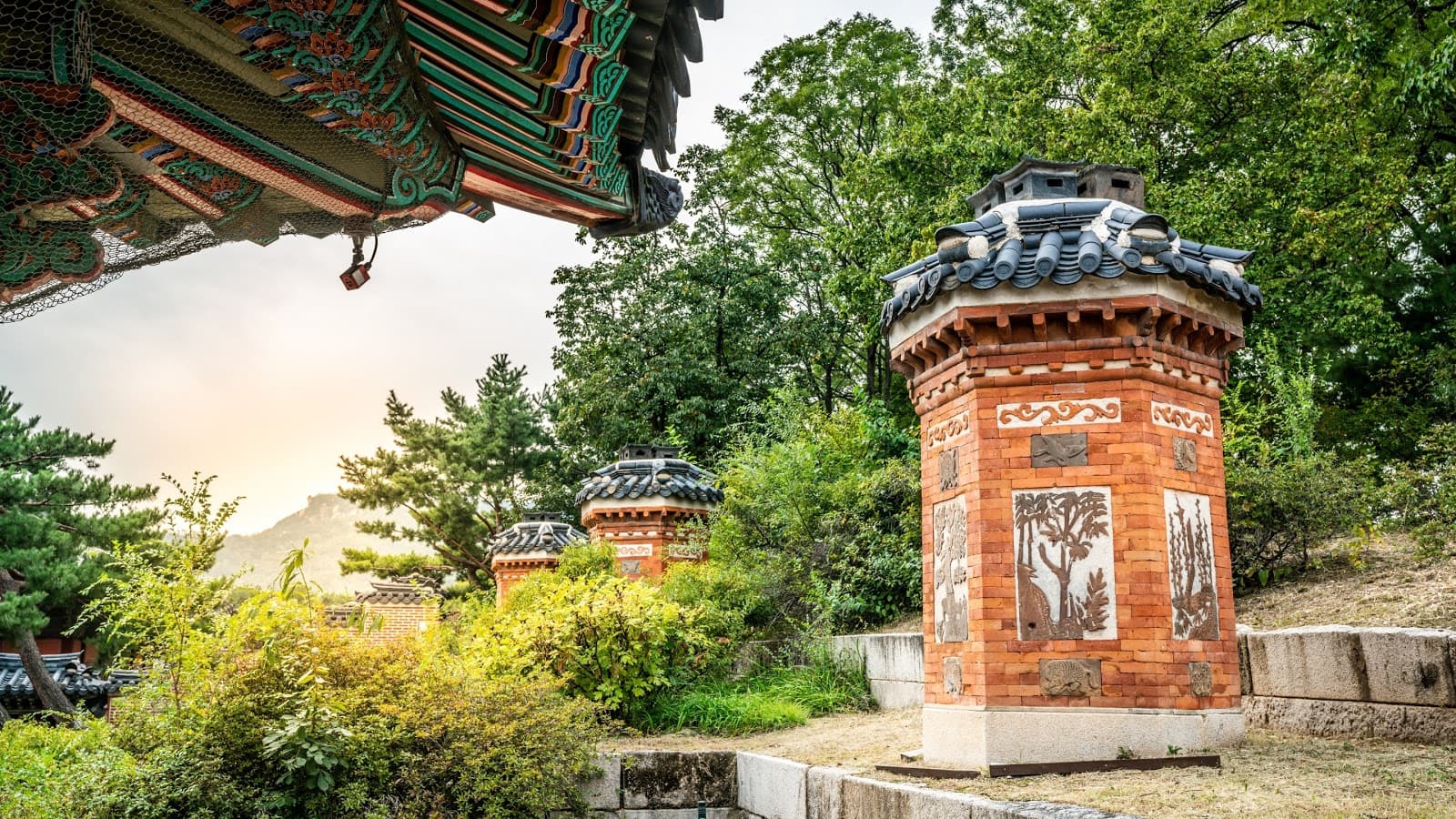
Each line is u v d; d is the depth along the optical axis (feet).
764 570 52.54
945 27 99.60
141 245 13.97
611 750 36.01
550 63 13.39
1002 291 24.75
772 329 102.47
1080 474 24.26
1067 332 24.80
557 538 82.23
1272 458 39.93
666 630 43.50
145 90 12.27
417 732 30.94
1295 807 17.67
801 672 44.70
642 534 65.82
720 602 49.29
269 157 13.52
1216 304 25.90
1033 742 23.26
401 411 120.57
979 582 24.23
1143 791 19.86
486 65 13.92
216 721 28.12
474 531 117.91
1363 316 54.70
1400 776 19.95
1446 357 56.24
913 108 76.02
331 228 15.19
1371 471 39.99
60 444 78.07
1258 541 37.93
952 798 19.92
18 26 10.72
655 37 13.58
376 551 122.42
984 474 24.66
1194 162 58.13
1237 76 56.29
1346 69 54.54
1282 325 53.16
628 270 103.35
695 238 105.81
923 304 26.35
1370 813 17.02
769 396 96.73
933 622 26.50
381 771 29.40
